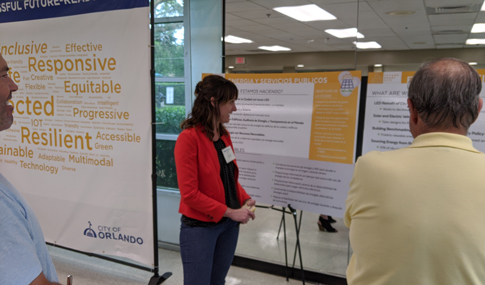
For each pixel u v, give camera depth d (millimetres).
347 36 2693
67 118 2582
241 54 3053
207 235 1715
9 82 767
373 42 2625
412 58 2445
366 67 2641
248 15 3350
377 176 794
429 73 783
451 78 751
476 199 692
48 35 2551
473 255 669
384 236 743
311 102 2299
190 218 1732
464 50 2301
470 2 2215
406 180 749
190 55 3066
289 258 2857
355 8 2633
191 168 1663
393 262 720
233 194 1873
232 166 1892
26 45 2643
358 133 2402
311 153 2326
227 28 3117
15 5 2637
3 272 585
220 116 1742
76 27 2434
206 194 1725
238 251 3010
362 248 790
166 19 3105
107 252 2598
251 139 2502
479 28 2256
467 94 747
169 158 3268
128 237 2502
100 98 2432
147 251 2453
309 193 2363
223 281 1960
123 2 2252
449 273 676
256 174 2512
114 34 2312
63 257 3109
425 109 788
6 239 600
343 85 2189
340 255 2719
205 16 2967
